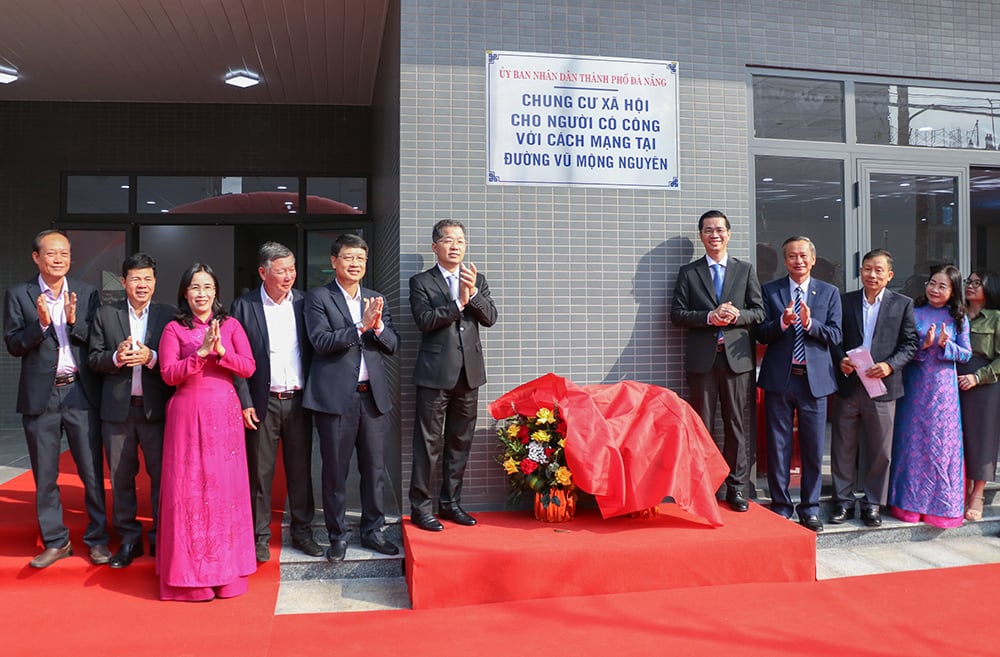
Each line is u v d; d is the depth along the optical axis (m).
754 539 3.13
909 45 4.28
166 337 3.02
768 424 3.74
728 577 3.10
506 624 2.70
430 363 3.32
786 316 3.52
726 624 2.69
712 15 4.01
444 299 3.36
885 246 4.29
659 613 2.79
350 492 4.26
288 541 3.44
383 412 3.31
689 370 3.68
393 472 4.26
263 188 6.62
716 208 3.98
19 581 3.04
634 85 3.89
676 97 3.94
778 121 4.14
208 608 2.84
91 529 3.17
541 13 3.80
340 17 4.75
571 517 3.43
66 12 4.64
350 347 3.22
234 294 6.80
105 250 6.51
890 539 3.76
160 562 2.92
